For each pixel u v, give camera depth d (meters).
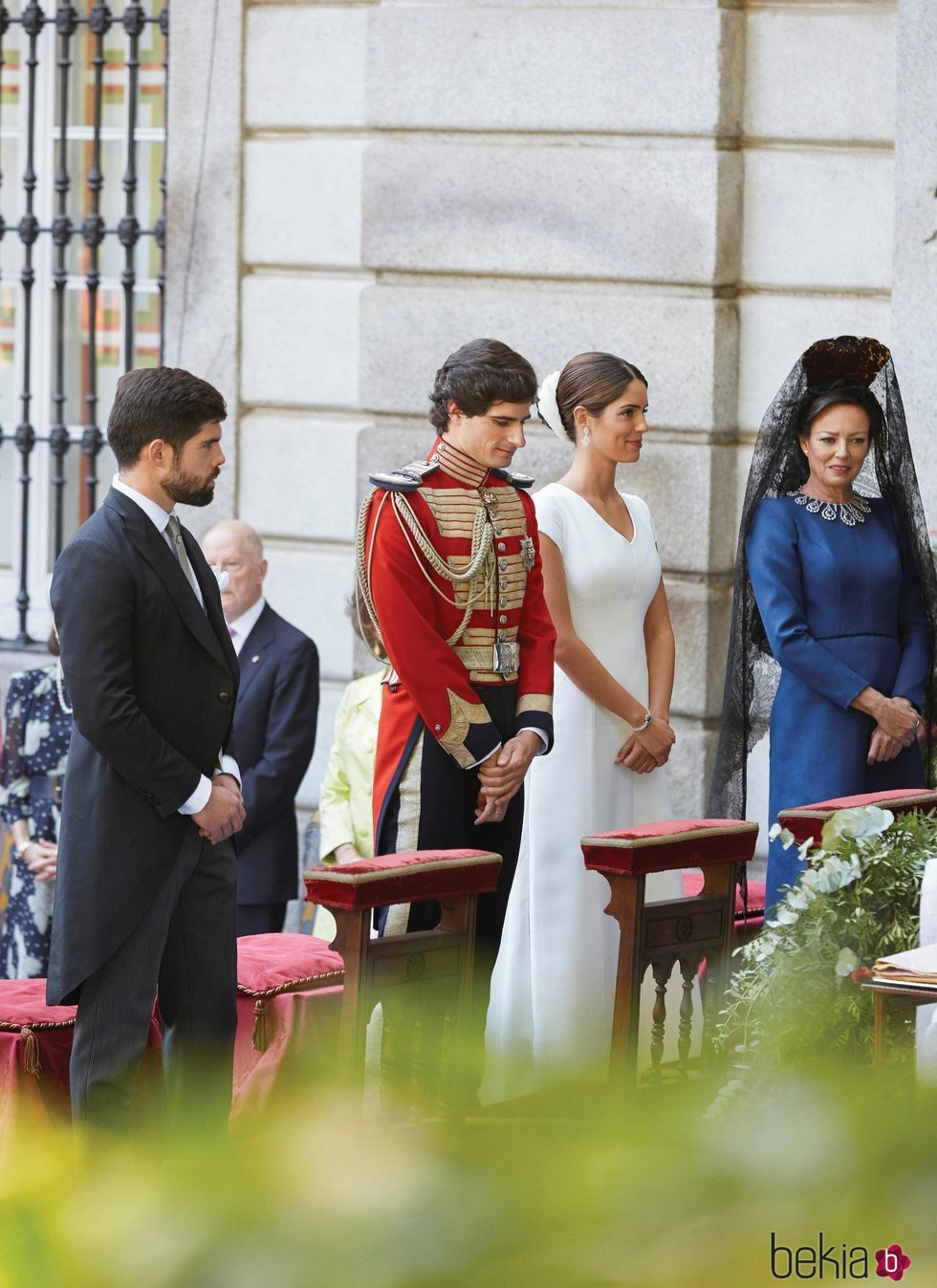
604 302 13.88
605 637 9.92
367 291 14.68
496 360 8.67
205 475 7.98
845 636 10.59
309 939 9.72
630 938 8.40
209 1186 0.94
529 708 8.77
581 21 13.84
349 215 14.75
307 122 14.84
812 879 7.60
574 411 10.03
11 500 16.77
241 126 15.06
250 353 15.18
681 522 13.73
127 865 7.68
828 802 8.92
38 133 16.44
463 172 14.28
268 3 14.92
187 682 7.95
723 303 13.66
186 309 15.34
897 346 13.07
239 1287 0.89
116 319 16.33
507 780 8.52
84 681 7.57
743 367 13.73
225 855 8.20
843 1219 0.92
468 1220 0.92
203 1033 8.15
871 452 10.86
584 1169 0.96
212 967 8.15
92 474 16.38
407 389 14.58
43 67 16.36
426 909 8.45
